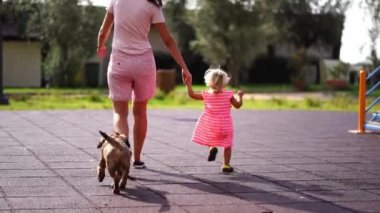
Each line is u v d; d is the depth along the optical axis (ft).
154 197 21.15
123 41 25.08
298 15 178.81
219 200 20.86
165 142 36.29
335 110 70.90
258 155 31.65
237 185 23.48
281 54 179.93
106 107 69.10
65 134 39.70
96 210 19.17
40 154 30.58
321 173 26.45
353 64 151.53
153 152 32.01
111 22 25.98
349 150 34.24
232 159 30.12
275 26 162.50
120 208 19.51
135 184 23.32
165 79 94.38
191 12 152.05
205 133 26.58
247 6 147.43
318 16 179.93
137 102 26.17
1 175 24.77
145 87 25.63
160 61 155.63
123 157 21.40
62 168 26.55
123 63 25.09
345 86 142.41
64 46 133.90
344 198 21.47
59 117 53.31
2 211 18.88
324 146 35.88
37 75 143.33
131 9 24.79
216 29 148.56
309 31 181.37
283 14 176.14
